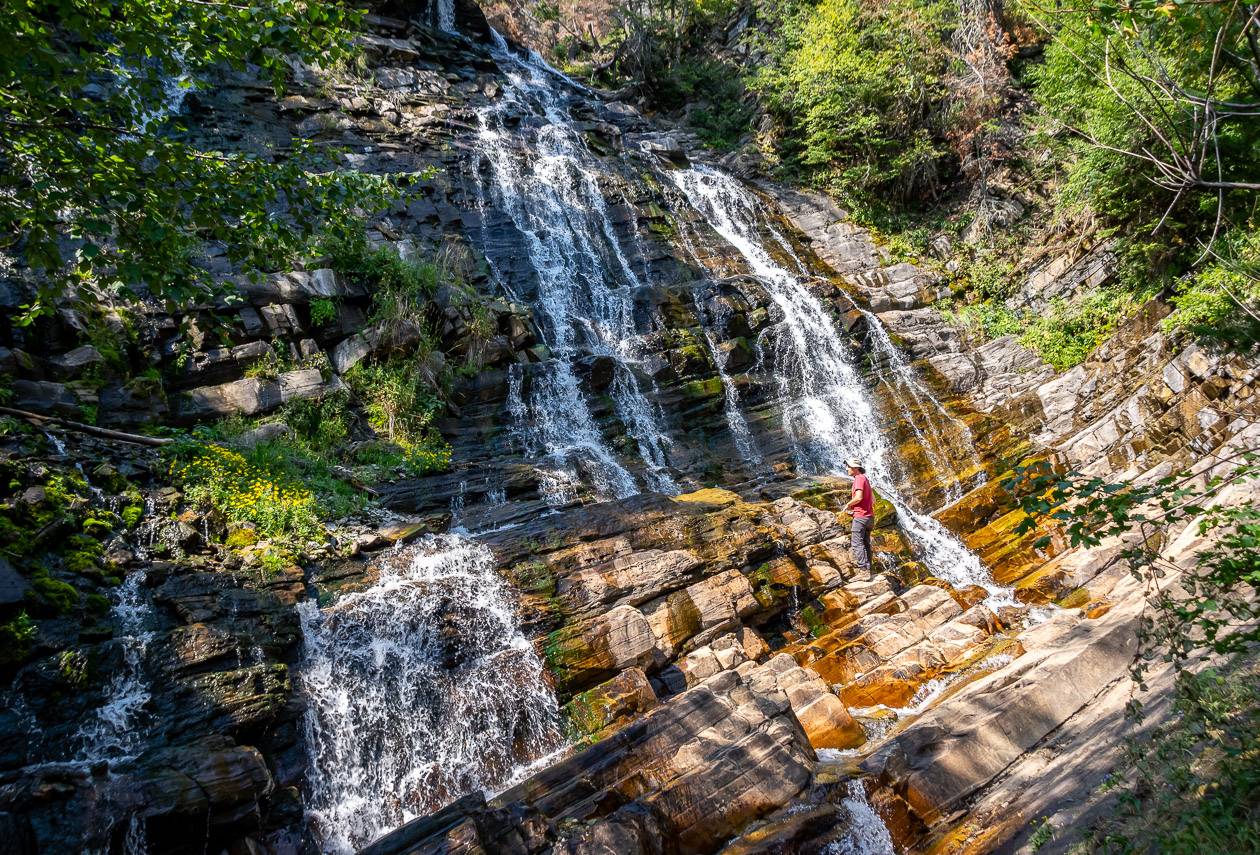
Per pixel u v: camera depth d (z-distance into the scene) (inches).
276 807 240.2
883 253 840.3
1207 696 201.9
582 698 305.7
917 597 419.8
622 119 978.1
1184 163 150.3
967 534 534.6
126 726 231.5
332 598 298.7
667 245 721.6
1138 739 230.5
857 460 585.0
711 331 626.2
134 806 206.4
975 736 262.8
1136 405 575.2
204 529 309.1
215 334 408.8
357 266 478.6
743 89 1033.5
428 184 633.6
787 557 415.8
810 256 828.6
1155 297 643.5
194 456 344.2
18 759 213.3
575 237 676.1
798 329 654.5
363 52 716.0
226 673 252.8
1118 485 167.8
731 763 243.9
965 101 874.8
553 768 231.6
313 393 417.4
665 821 218.5
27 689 225.9
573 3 1336.1
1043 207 821.9
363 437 423.8
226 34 271.9
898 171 866.8
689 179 828.6
